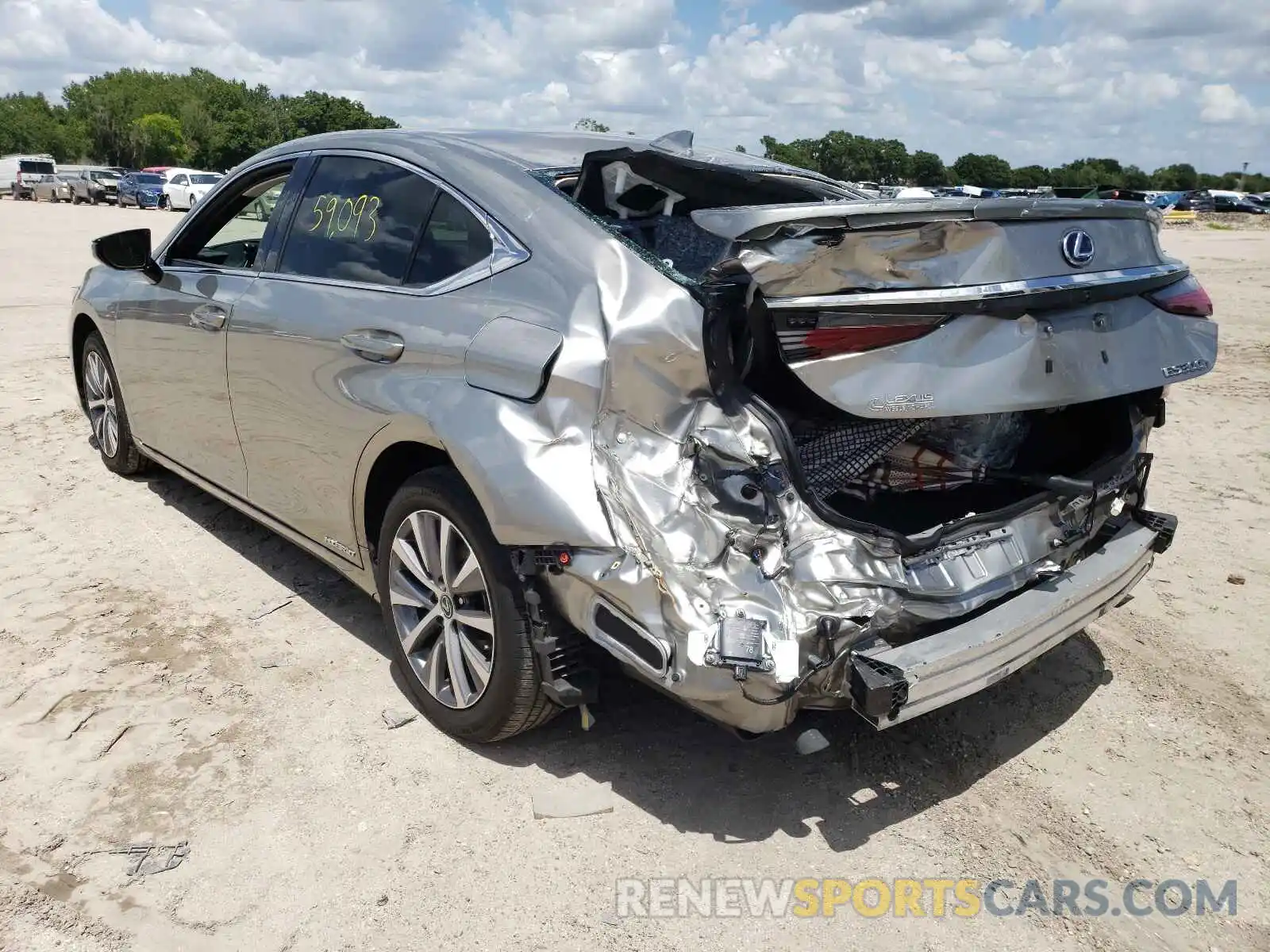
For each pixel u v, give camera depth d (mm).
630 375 2453
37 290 11844
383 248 3184
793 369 2342
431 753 2949
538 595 2559
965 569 2588
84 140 100312
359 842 2578
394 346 2910
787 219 2268
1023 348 2461
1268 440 6566
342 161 3508
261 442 3588
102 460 5414
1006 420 3035
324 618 3746
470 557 2756
